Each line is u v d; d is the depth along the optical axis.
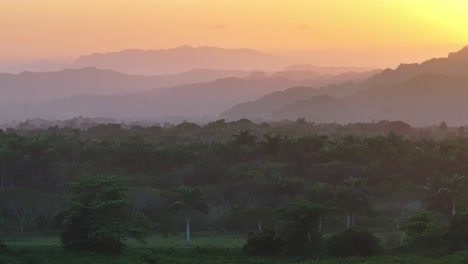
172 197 180.00
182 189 159.12
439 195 172.88
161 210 176.25
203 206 158.00
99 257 124.81
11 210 175.12
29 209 173.75
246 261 126.38
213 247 138.62
